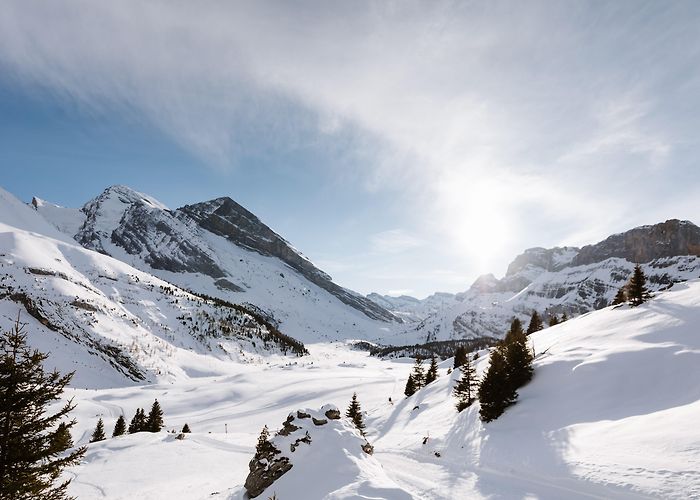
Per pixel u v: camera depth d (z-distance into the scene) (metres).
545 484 22.44
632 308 52.25
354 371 184.25
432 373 87.81
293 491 23.22
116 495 33.81
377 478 23.11
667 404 27.64
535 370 40.66
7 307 127.88
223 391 121.56
